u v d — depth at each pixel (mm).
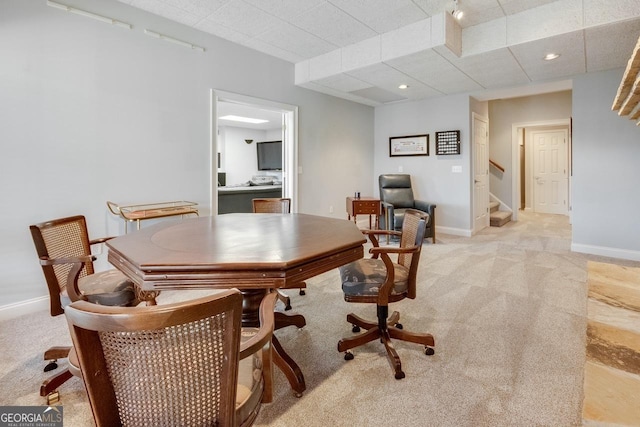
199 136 3588
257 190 6020
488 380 1699
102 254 2924
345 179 5680
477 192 5609
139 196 3154
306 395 1609
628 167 3857
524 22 3191
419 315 2471
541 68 3932
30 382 1699
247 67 4027
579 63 3740
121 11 2979
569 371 1761
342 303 2744
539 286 3033
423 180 5762
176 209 3180
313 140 5039
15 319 2447
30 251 2570
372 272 1952
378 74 4191
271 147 8859
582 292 2871
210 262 1322
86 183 2832
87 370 751
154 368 768
